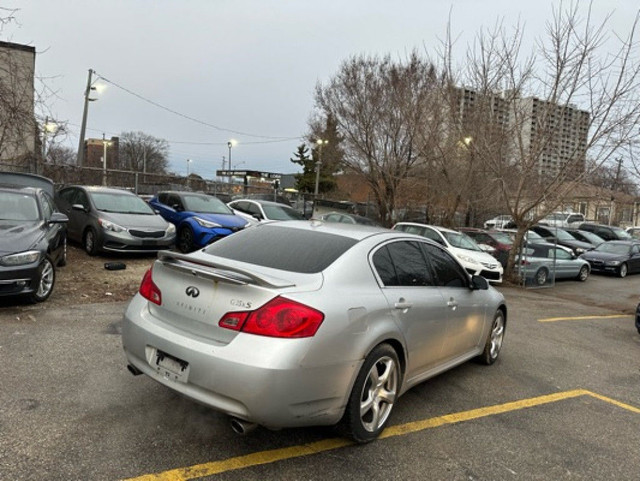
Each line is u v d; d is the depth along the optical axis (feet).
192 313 9.89
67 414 10.95
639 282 56.85
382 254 12.20
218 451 9.98
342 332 9.73
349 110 71.87
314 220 14.44
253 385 8.71
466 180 51.83
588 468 10.66
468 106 47.60
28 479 8.49
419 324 12.33
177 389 9.59
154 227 33.88
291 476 9.33
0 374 12.76
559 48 40.29
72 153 123.95
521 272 45.34
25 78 33.09
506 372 17.01
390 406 11.44
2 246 18.52
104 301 21.93
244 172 144.25
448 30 47.57
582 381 16.88
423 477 9.73
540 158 43.75
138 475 8.92
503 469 10.30
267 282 9.30
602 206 122.31
